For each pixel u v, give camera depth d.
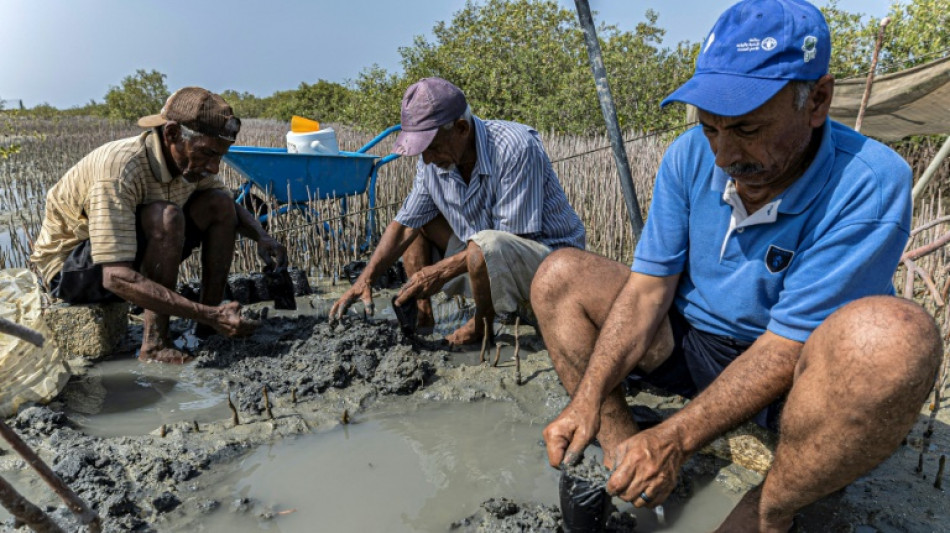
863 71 8.03
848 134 1.75
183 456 2.46
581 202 6.47
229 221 3.57
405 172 7.04
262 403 2.91
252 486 2.33
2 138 17.55
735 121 1.54
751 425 2.43
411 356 3.17
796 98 1.53
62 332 3.30
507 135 3.20
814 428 1.52
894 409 1.42
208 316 3.14
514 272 3.15
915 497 2.16
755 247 1.86
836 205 1.68
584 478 1.81
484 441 2.64
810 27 1.50
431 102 2.95
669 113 10.77
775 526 1.74
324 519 2.14
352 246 5.55
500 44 13.11
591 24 2.73
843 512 2.09
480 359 3.39
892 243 1.62
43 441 2.58
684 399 2.88
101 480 2.28
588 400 1.89
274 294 4.09
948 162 6.91
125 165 3.03
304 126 5.21
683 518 2.11
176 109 2.97
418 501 2.24
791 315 1.69
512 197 3.20
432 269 3.32
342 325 3.52
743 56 1.52
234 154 4.72
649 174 6.34
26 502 1.04
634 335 2.00
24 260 5.05
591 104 11.23
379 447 2.60
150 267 3.19
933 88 5.01
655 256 2.04
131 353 3.49
